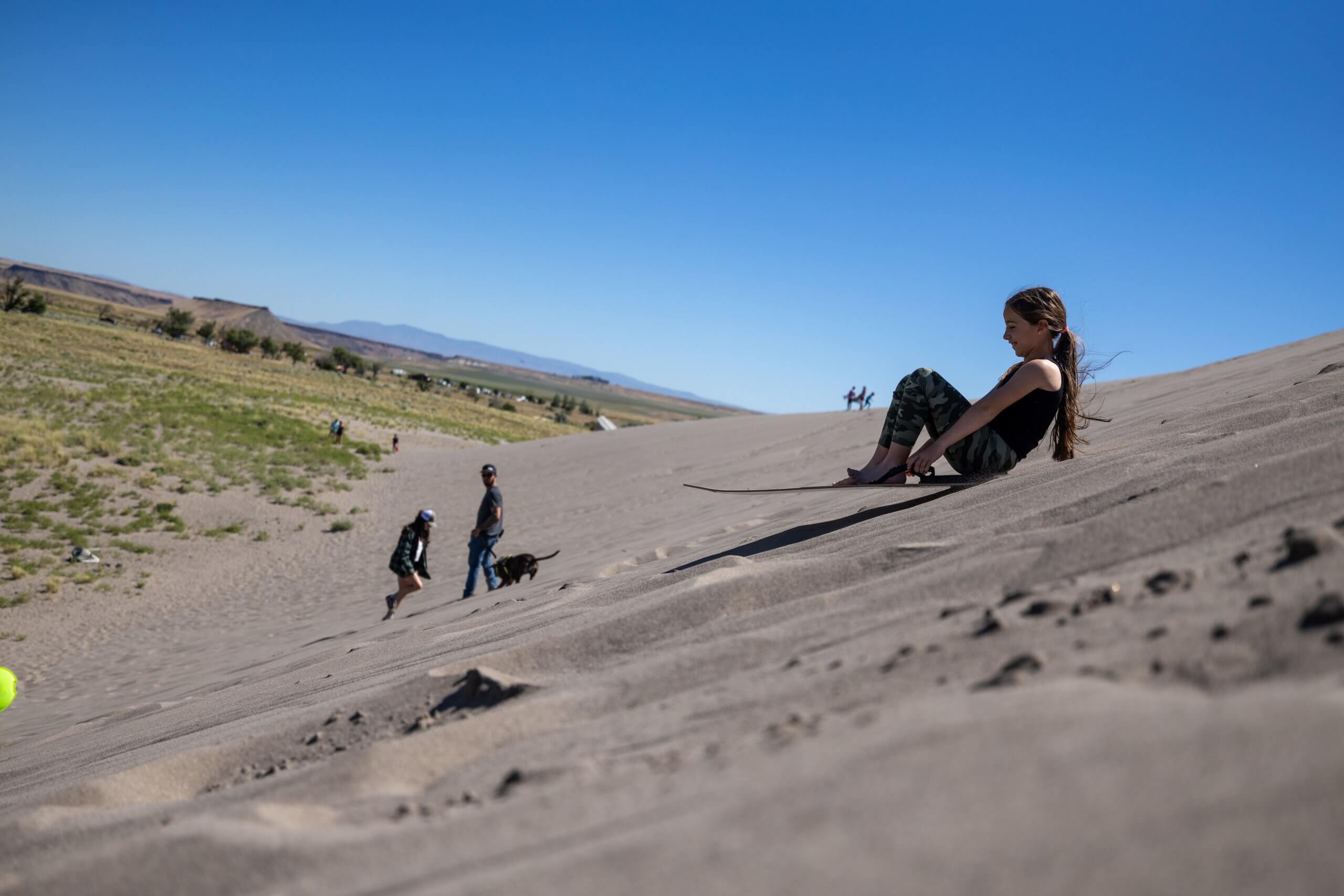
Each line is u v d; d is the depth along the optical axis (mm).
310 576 19078
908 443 4117
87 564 18500
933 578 2131
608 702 1896
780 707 1423
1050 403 4008
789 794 948
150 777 2303
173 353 72188
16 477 23281
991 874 722
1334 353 8883
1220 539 1729
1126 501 2453
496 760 1674
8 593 16594
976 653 1393
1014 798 829
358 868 1147
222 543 21047
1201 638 1149
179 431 31359
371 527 23438
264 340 117312
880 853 789
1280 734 822
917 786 894
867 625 1897
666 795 1088
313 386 68438
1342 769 743
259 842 1289
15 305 81062
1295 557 1361
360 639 6707
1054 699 1033
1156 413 8211
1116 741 892
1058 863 718
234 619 15688
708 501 16344
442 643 3926
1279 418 3648
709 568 3578
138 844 1381
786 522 5848
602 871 884
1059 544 2041
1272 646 1066
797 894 752
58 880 1322
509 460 32188
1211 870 667
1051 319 4059
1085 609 1451
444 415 70188
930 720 1066
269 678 5281
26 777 3754
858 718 1172
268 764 2283
